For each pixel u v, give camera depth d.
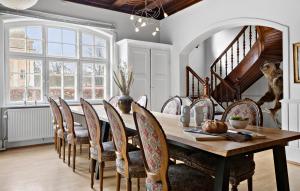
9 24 4.48
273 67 5.27
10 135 4.30
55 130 3.99
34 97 4.77
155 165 1.67
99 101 5.41
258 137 1.74
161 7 5.54
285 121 3.66
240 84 5.87
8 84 4.49
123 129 2.03
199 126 2.24
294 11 3.55
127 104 3.24
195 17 5.21
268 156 3.90
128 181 2.07
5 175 3.03
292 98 3.59
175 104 3.51
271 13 3.83
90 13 5.22
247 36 6.30
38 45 4.79
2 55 4.31
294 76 3.57
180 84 5.62
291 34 3.59
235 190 1.94
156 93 5.53
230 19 4.45
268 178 2.95
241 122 2.04
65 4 4.91
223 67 6.78
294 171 3.22
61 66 5.04
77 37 5.21
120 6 5.46
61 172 3.13
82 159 3.69
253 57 5.18
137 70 5.24
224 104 5.93
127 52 5.13
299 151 3.52
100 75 5.50
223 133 1.83
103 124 3.00
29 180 2.87
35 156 3.87
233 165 1.96
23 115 4.41
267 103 5.62
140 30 5.89
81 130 3.46
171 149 2.49
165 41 6.04
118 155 2.17
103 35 5.52
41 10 4.64
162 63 5.67
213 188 1.63
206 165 2.11
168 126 2.26
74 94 5.20
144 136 1.70
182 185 1.63
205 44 7.40
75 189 2.62
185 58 5.73
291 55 3.60
